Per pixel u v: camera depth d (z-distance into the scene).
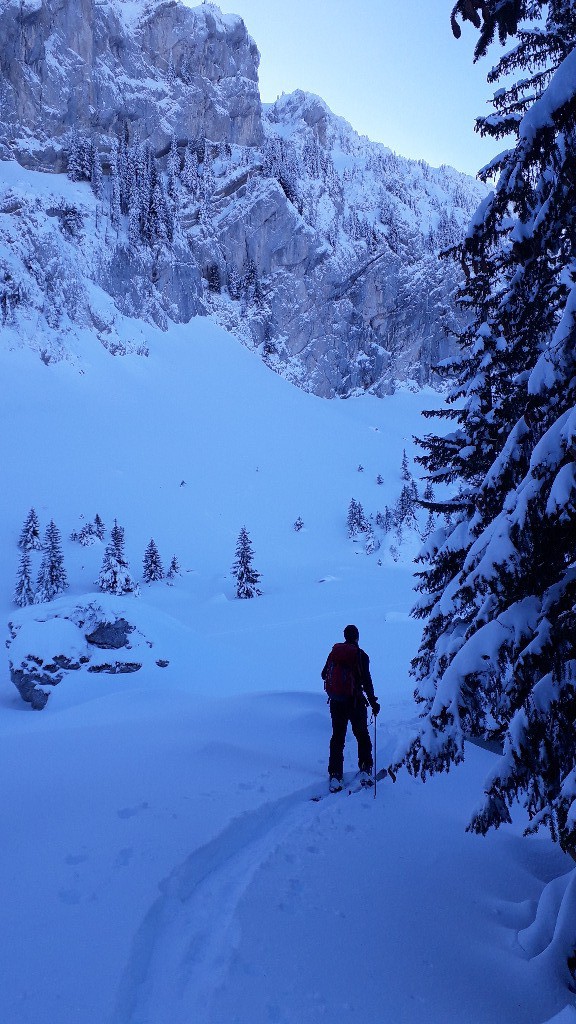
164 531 102.00
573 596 3.55
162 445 135.38
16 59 194.62
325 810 5.17
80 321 158.50
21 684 14.13
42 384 137.00
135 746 6.89
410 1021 2.62
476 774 6.65
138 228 190.38
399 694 12.58
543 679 3.50
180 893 3.60
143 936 3.08
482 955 3.22
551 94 3.08
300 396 195.75
